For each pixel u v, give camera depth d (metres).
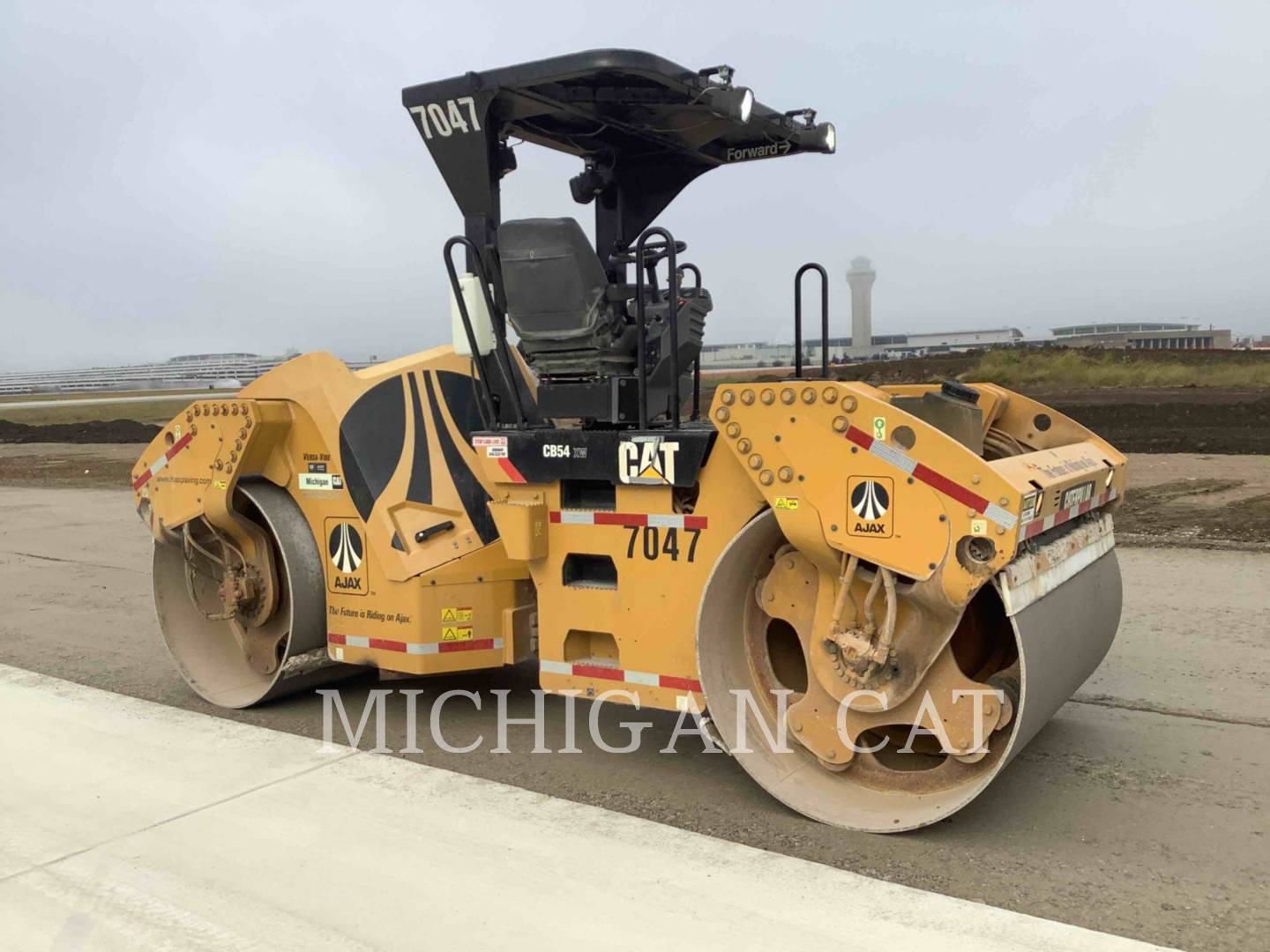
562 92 4.09
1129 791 3.79
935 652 3.39
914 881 3.14
